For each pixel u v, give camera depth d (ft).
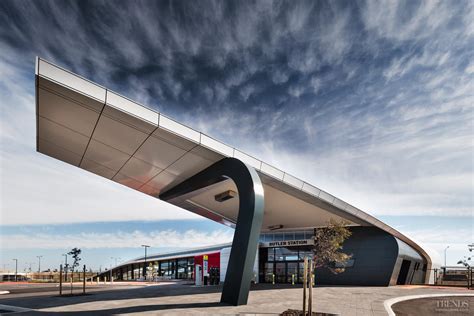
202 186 69.46
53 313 41.42
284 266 111.96
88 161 69.00
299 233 111.55
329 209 86.28
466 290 86.12
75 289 94.68
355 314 41.04
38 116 52.60
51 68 42.88
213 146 58.75
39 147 65.05
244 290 48.93
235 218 103.55
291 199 83.41
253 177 54.13
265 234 116.98
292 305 48.21
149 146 59.67
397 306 52.90
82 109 49.11
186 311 41.86
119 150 62.49
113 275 266.16
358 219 92.99
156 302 51.62
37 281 186.80
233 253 52.08
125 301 53.36
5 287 112.78
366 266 98.68
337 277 101.24
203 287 90.84
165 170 70.13
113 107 47.75
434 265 150.10
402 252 99.66
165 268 222.48
